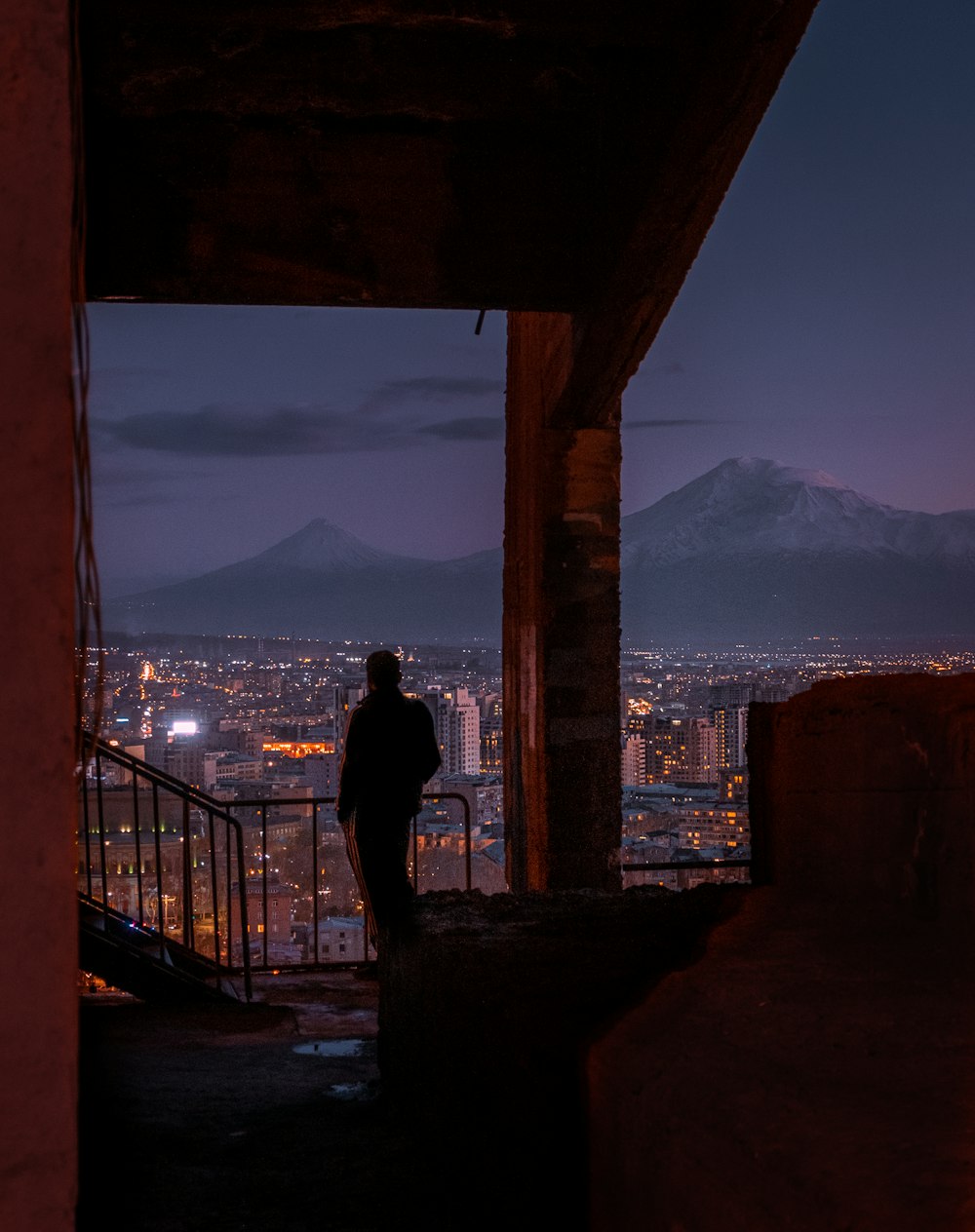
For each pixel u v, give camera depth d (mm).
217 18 3928
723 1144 1577
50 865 1654
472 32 4262
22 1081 1632
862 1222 1300
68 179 1694
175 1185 3377
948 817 2236
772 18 3750
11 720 1648
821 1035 1875
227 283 5070
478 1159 2727
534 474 6816
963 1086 1633
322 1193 3279
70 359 1688
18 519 1659
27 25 1681
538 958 3072
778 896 2758
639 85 4465
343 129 5008
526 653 7039
